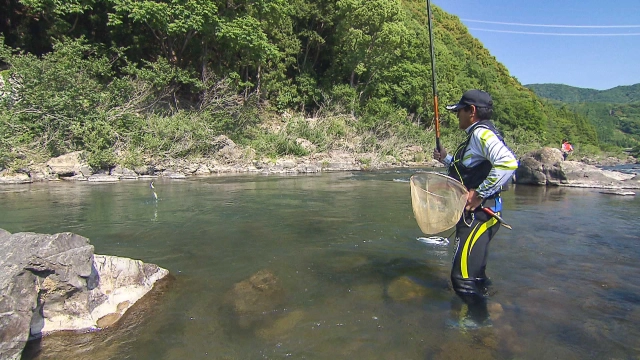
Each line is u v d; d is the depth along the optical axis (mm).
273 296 2906
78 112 12961
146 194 8266
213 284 3135
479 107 2787
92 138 12211
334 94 24219
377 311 2646
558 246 4230
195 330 2402
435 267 3562
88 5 16625
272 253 3969
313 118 22625
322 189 9414
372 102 25062
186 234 4754
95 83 13695
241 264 3625
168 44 18938
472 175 2861
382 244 4324
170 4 17031
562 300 2818
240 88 21875
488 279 3225
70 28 17109
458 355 2100
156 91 17500
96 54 16578
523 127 41375
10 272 2178
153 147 13773
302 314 2605
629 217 5867
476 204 2738
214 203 7113
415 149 22172
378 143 21219
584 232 4879
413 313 2613
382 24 24609
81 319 2492
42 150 11898
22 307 2148
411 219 5691
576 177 10359
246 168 14695
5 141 10945
